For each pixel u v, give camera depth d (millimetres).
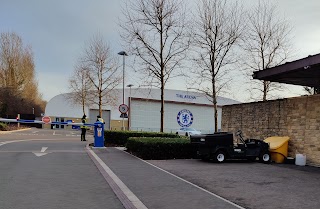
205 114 46125
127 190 7254
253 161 12711
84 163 11188
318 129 11875
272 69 11688
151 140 13445
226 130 18000
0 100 52562
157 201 6359
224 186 7840
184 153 13289
